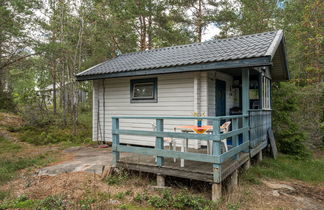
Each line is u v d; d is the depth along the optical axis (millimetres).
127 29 13281
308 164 6898
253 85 7438
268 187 4645
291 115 10750
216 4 14750
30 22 9805
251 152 5340
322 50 10984
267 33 6699
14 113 12344
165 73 5996
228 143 7133
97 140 8117
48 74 14188
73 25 10828
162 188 4062
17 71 12531
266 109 7414
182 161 4109
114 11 12109
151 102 6953
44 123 10984
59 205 3307
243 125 5133
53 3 10672
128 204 3506
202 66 5379
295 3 13086
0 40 9555
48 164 5578
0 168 5152
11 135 9320
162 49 8617
